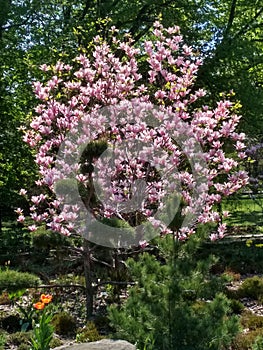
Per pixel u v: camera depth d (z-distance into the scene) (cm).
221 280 458
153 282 453
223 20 1455
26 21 1270
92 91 654
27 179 1268
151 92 754
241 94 1192
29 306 633
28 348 520
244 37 1372
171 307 435
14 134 1255
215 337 423
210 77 1198
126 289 716
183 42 1235
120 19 1274
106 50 700
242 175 648
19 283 603
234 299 696
